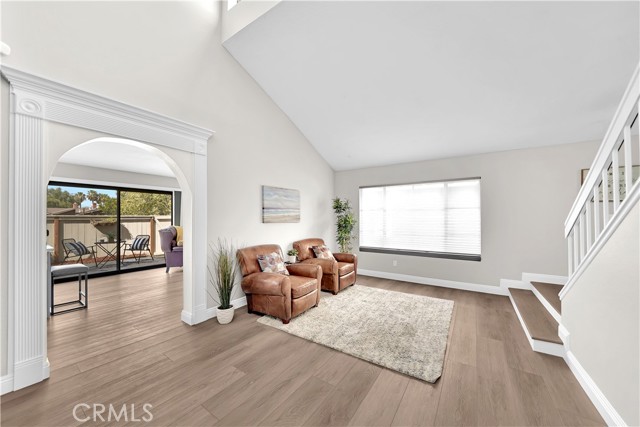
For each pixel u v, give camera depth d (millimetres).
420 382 1936
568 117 3146
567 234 2457
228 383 1913
